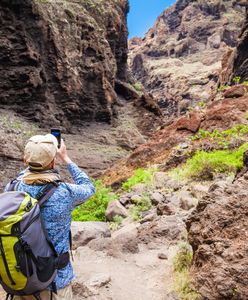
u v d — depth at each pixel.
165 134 15.77
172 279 4.63
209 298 3.76
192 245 4.57
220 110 14.24
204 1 146.25
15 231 2.29
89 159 32.28
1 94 34.59
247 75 42.94
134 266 5.21
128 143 39.88
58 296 2.66
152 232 6.20
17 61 35.53
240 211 4.34
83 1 51.22
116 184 13.17
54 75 38.88
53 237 2.58
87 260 5.43
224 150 10.84
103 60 45.53
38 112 35.91
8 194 2.44
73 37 41.81
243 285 3.64
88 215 8.84
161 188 9.49
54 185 2.65
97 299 4.21
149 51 141.75
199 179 9.24
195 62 127.06
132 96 52.88
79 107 41.25
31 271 2.34
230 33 131.12
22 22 36.75
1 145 27.67
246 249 3.88
